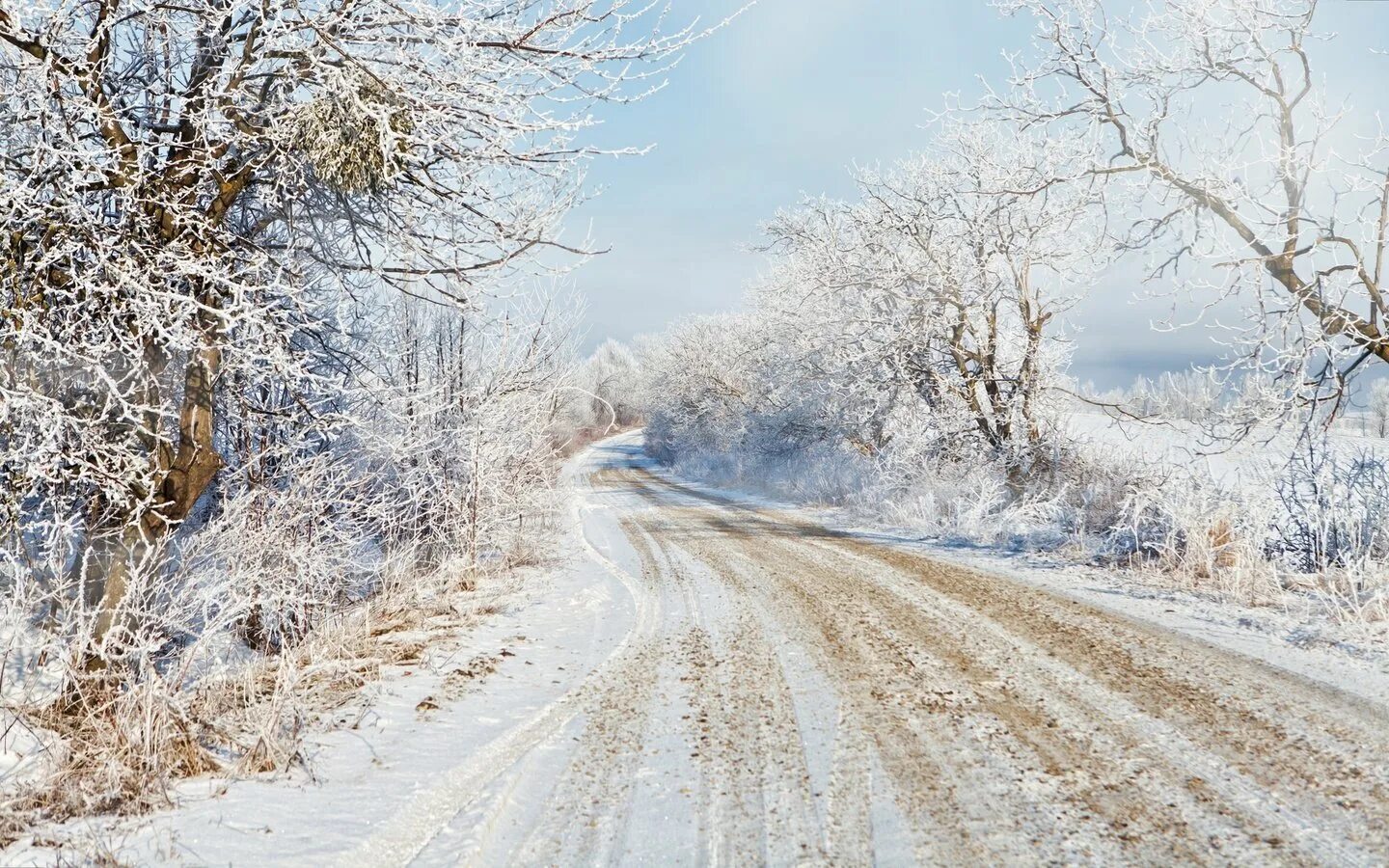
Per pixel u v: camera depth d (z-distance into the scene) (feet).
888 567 37.17
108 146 16.39
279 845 11.41
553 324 40.70
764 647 23.15
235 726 16.61
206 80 16.25
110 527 18.16
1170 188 35.09
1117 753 14.52
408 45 17.53
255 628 24.52
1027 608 27.48
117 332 15.48
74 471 17.52
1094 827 11.73
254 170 19.03
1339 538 30.71
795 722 16.63
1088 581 32.12
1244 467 37.17
